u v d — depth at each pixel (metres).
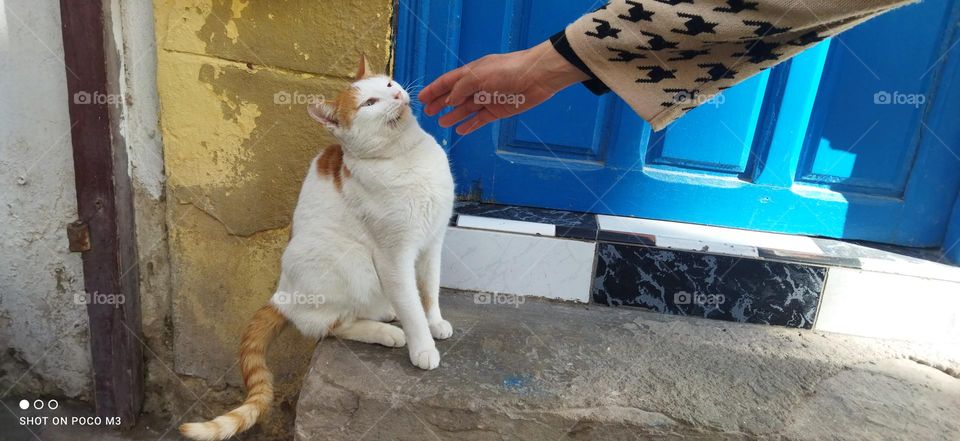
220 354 1.88
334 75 1.57
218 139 1.65
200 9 1.53
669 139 1.80
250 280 1.79
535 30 1.72
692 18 0.93
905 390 1.42
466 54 1.74
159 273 1.84
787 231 1.84
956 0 1.62
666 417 1.27
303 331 1.49
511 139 1.85
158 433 1.93
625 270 1.72
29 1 1.59
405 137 1.34
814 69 1.69
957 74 1.66
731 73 1.03
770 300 1.69
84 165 1.65
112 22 1.57
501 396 1.30
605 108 1.79
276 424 1.92
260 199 1.70
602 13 1.01
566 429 1.28
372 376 1.35
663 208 1.86
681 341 1.58
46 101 1.69
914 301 1.65
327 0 1.51
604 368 1.43
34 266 1.87
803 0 0.86
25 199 1.79
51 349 1.97
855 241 1.83
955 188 1.74
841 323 1.69
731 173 1.84
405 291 1.37
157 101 1.67
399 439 1.32
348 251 1.40
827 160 1.79
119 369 1.85
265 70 1.58
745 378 1.42
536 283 1.76
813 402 1.34
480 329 1.56
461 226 1.73
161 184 1.75
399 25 1.67
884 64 1.68
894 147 1.75
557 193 1.87
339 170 1.43
